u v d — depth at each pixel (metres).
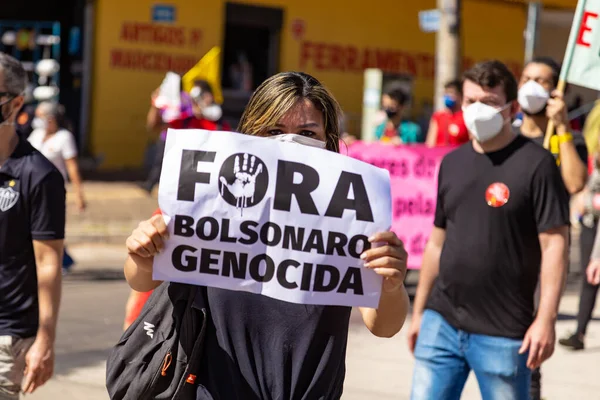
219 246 2.46
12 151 3.57
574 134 5.03
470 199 3.90
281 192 2.48
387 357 7.06
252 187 2.47
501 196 3.83
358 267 2.50
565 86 4.92
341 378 2.58
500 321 3.86
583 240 7.30
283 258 2.47
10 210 3.52
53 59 18.41
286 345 2.51
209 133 2.48
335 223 2.49
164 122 10.77
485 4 23.27
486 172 3.88
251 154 2.48
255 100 2.61
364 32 21.05
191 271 2.46
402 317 2.64
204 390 2.49
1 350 3.54
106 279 10.34
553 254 3.78
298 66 20.30
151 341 2.58
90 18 18.06
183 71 18.88
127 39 18.31
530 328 3.80
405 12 21.56
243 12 19.36
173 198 2.46
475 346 3.90
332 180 2.50
